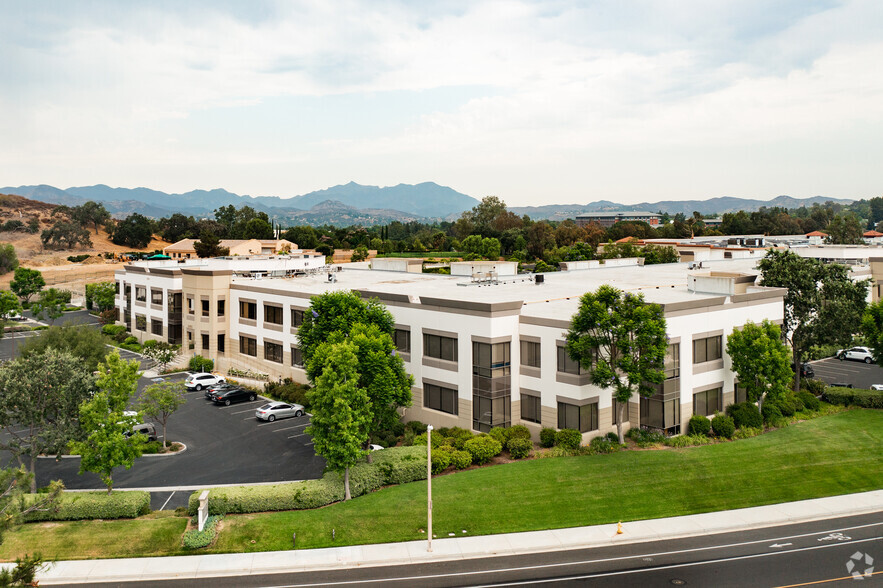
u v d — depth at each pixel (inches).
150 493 1416.1
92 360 1951.3
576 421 1576.0
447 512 1282.0
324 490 1328.7
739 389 1845.5
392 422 1577.3
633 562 1096.8
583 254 4948.3
